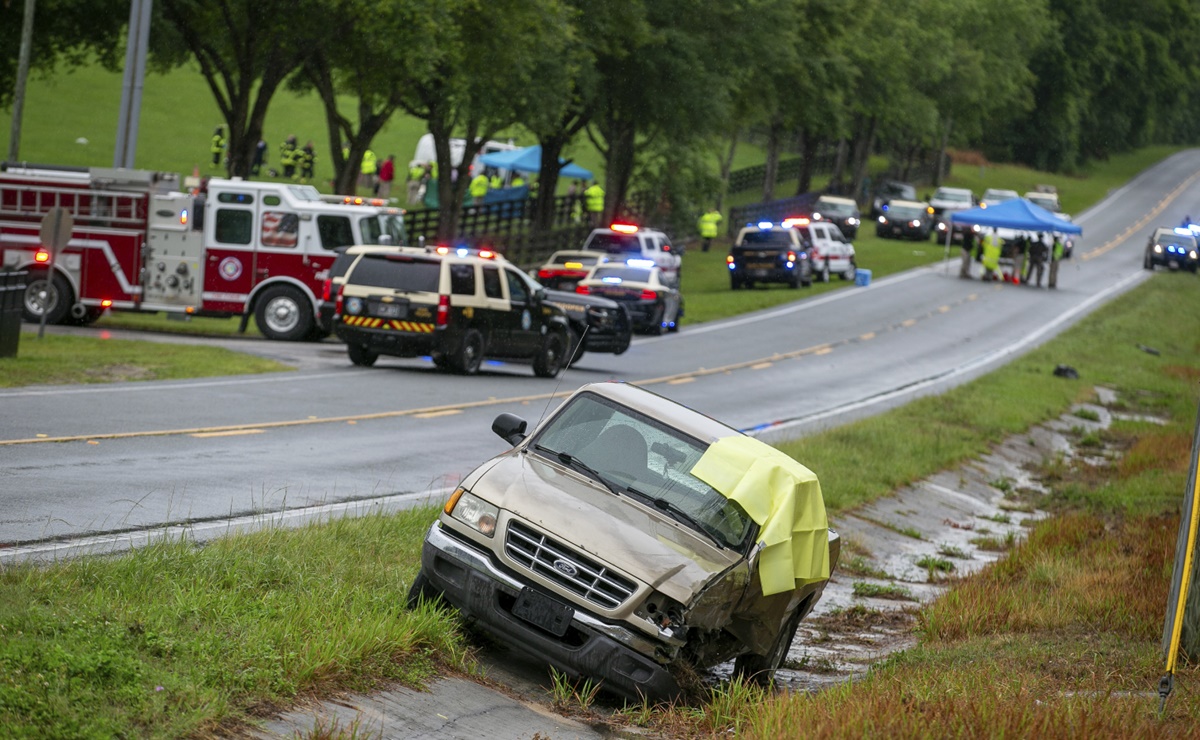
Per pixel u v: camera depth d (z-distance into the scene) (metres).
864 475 48.62
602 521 19.91
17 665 14.65
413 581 22.03
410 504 31.95
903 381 80.19
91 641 15.98
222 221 70.12
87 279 69.62
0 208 68.75
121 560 20.66
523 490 20.25
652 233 106.31
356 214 70.06
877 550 40.28
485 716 17.69
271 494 30.81
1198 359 109.94
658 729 18.50
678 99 116.81
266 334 70.50
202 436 37.91
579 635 19.23
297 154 152.38
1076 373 90.62
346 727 15.85
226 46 95.75
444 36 80.56
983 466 57.81
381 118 97.38
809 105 153.62
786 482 21.53
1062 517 42.50
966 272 149.75
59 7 83.94
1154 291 150.38
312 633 18.12
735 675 22.36
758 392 68.56
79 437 35.16
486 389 57.50
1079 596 28.59
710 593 19.31
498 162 151.88
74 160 143.50
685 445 21.97
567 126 123.12
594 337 70.75
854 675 24.14
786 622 22.61
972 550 42.72
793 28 128.38
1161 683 19.34
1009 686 19.42
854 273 141.88
